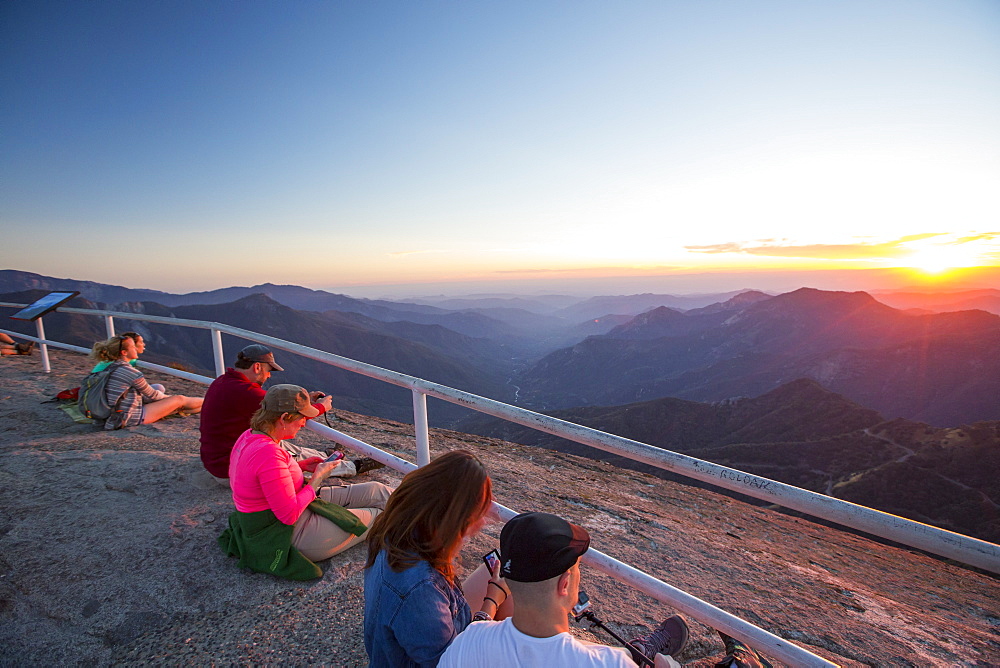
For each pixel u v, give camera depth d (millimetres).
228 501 3594
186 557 2941
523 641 1332
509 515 2500
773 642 1787
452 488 1582
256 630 2395
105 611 2533
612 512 5590
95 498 3584
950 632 4082
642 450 2059
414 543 1622
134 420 5215
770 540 6352
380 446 6715
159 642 2342
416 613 1526
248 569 2832
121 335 5383
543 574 1295
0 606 2539
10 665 2225
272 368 3658
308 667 2168
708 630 2861
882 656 3348
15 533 3139
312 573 2719
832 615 3885
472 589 2039
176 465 4121
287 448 3812
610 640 2635
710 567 4430
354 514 2949
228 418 3498
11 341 9734
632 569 2158
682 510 6906
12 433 4973
